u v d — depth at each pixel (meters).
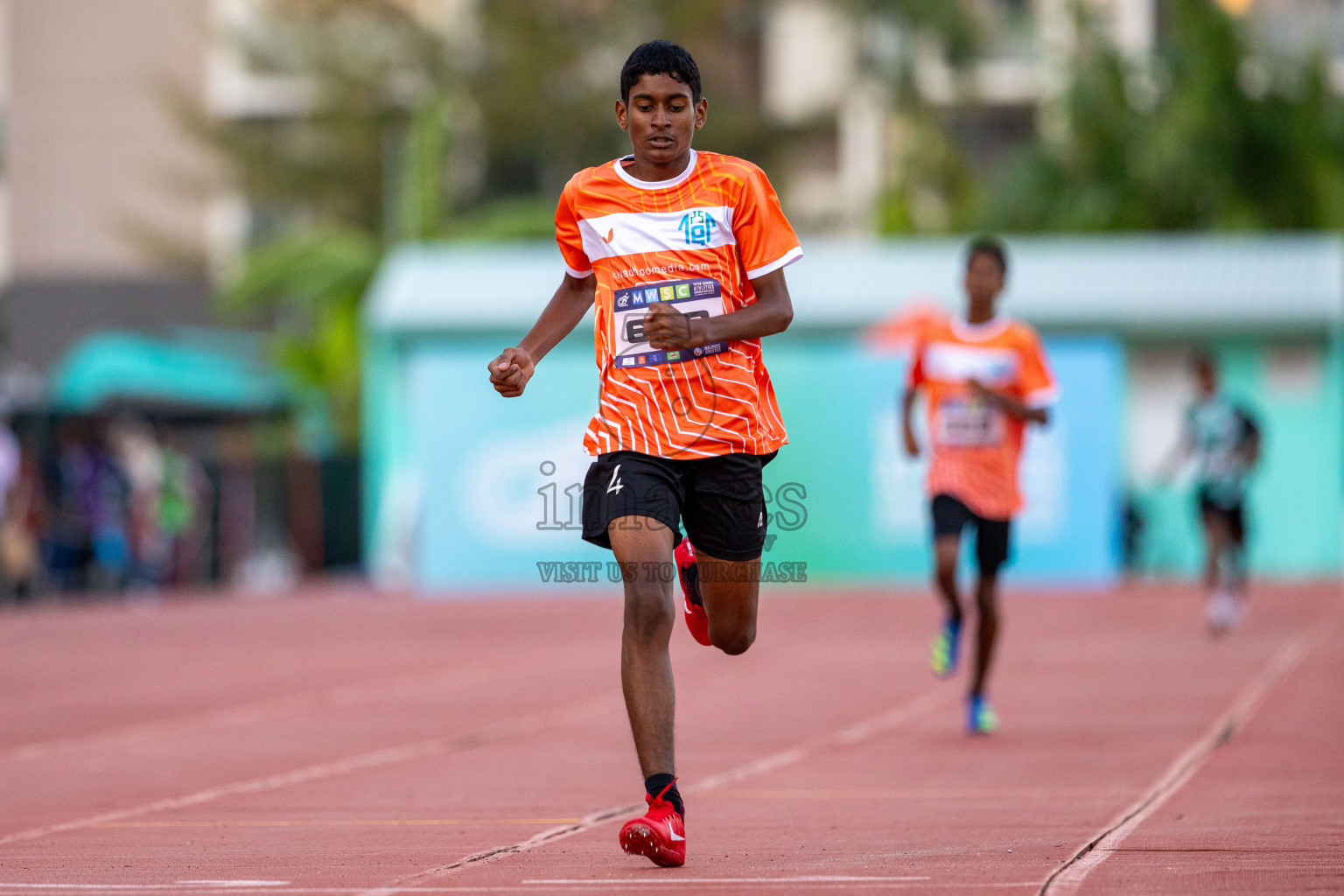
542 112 145.38
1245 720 28.86
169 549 80.62
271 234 156.12
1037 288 77.44
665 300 16.84
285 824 19.81
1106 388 70.44
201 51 155.12
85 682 39.81
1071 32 113.81
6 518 69.62
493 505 74.62
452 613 61.62
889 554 72.19
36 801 22.38
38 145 156.00
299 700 35.41
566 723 30.75
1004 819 19.42
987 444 28.41
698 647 46.22
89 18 155.75
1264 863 16.12
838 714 31.45
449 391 74.69
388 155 146.00
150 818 20.52
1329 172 104.25
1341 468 75.44
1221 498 48.38
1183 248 79.75
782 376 73.00
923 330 29.52
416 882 15.62
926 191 123.38
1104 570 70.31
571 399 74.31
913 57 133.12
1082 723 29.17
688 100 16.81
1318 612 53.97
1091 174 111.56
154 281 149.62
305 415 106.31
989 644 28.22
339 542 93.62
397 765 25.47
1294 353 76.00
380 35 147.50
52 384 133.00
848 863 16.47
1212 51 105.25
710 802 21.22
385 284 82.19
